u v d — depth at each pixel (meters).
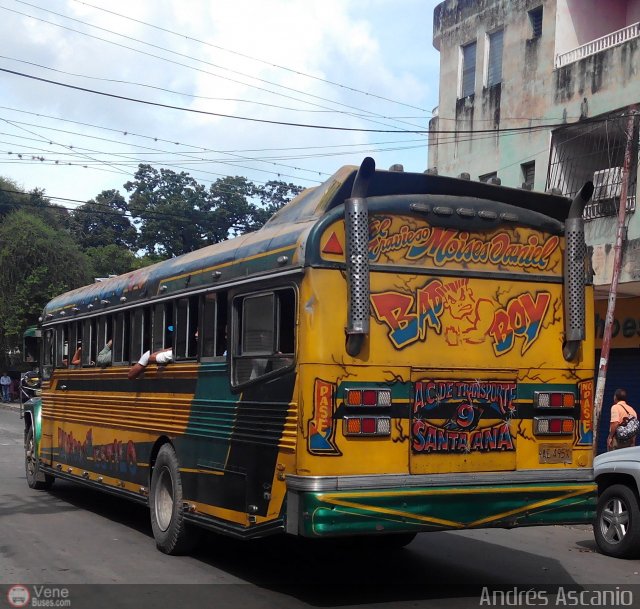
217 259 7.59
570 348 7.00
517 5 18.75
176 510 7.96
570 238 7.04
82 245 50.84
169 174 44.62
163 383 8.54
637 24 16.34
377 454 6.10
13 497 12.06
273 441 6.33
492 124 19.19
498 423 6.59
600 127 16.61
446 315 6.50
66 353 11.77
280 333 6.43
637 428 12.74
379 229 6.33
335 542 8.84
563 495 6.71
